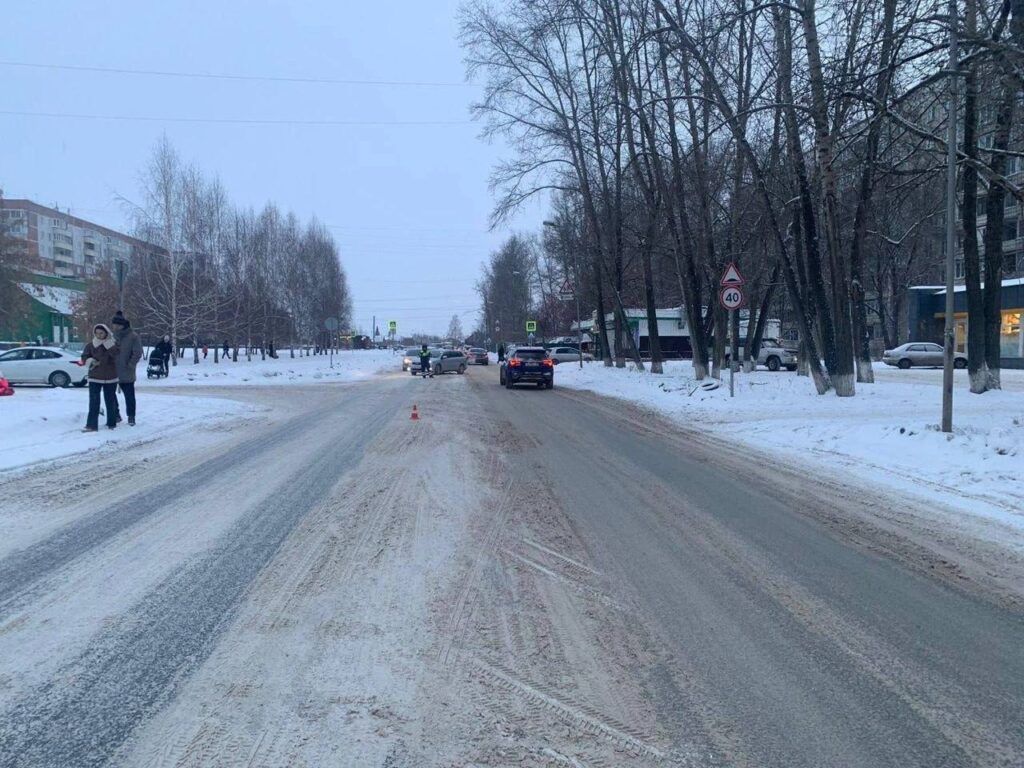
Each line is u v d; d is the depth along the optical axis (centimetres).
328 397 2508
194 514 811
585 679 438
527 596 573
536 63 3131
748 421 1719
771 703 412
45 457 1148
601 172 3469
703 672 449
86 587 577
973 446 1134
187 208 4431
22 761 346
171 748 359
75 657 454
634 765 352
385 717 390
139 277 4638
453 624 514
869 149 1703
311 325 7350
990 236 2023
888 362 4441
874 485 1005
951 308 1248
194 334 4766
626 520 813
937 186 2022
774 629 516
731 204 2772
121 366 1521
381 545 700
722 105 1941
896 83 1435
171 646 471
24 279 4969
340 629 502
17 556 653
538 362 3030
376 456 1212
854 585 608
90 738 366
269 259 6322
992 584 612
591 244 3834
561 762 353
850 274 2355
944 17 1162
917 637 505
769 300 3712
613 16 2511
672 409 2050
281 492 928
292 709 397
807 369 3061
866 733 383
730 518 827
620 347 3947
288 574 614
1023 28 1235
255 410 1992
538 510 851
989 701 418
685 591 590
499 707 403
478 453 1259
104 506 844
